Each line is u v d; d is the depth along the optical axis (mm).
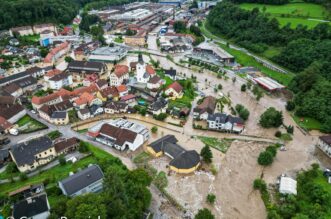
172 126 144875
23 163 108875
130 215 82250
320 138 129375
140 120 149500
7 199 94188
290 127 139750
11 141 129500
